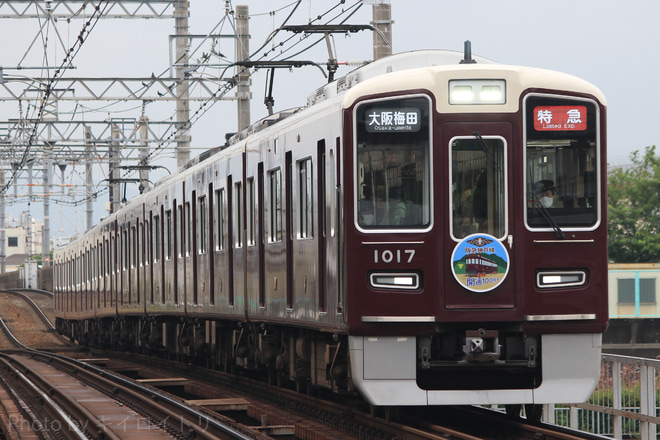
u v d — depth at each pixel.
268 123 54.88
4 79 116.12
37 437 43.19
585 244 37.50
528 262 37.25
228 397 57.97
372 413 41.25
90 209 198.88
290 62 63.06
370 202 37.34
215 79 113.00
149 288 85.38
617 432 38.75
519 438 37.06
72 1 112.25
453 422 42.25
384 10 63.97
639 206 149.75
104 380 66.94
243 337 60.72
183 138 131.75
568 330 37.38
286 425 44.59
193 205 68.62
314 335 46.09
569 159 37.72
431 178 37.22
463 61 39.09
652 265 130.38
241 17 99.88
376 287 37.16
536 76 37.62
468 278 37.12
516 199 37.31
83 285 131.38
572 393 37.47
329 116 39.81
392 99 37.41
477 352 36.97
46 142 151.38
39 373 81.25
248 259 54.25
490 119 37.41
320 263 41.66
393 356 37.22
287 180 46.75
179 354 83.06
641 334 129.38
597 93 37.91
